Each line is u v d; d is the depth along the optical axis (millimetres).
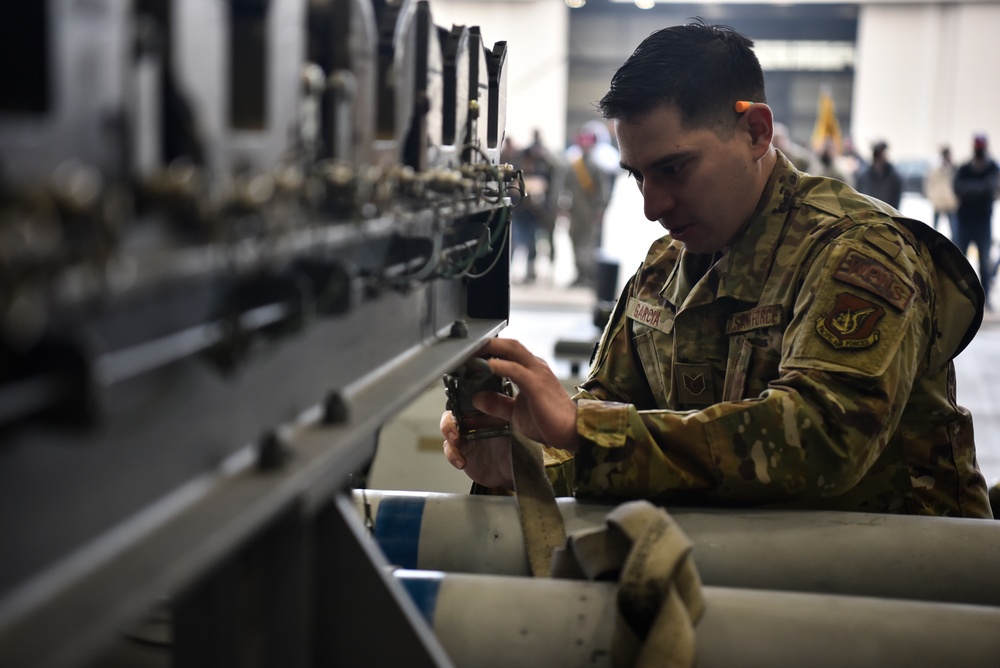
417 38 837
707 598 910
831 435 1104
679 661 827
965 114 14516
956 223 7664
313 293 635
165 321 513
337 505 709
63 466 438
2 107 407
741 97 1251
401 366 889
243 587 631
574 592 912
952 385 1346
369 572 710
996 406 4527
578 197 8250
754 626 889
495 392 1154
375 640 715
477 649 890
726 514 1107
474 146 1014
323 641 722
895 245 1209
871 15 14672
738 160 1264
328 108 652
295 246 593
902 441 1292
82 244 401
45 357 402
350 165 686
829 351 1137
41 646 381
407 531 1149
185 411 537
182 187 447
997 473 3500
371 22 726
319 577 715
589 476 1104
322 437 656
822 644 877
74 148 419
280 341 600
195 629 646
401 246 872
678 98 1231
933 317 1269
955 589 1063
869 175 8125
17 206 371
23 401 398
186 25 480
